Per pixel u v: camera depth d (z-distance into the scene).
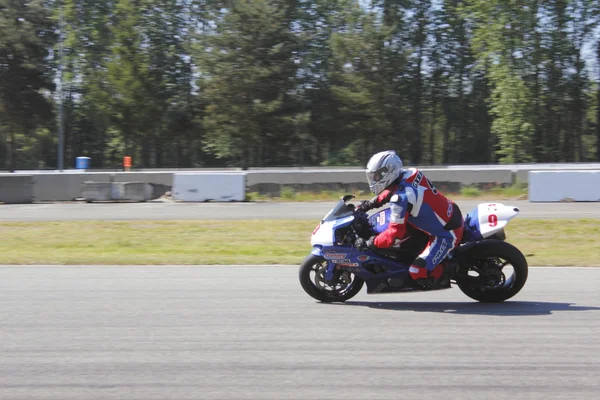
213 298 6.72
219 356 4.80
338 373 4.41
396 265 6.28
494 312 6.05
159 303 6.51
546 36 36.97
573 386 4.16
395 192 6.17
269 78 39.66
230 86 39.62
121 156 50.06
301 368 4.52
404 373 4.41
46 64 47.34
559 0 37.72
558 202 16.92
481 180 19.23
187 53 48.66
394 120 43.69
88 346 5.07
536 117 35.97
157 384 4.25
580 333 5.32
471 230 6.36
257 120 39.66
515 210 6.33
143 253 10.39
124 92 41.66
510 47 35.47
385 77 42.97
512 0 34.94
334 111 43.44
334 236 6.35
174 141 49.44
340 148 45.56
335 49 42.97
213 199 18.53
